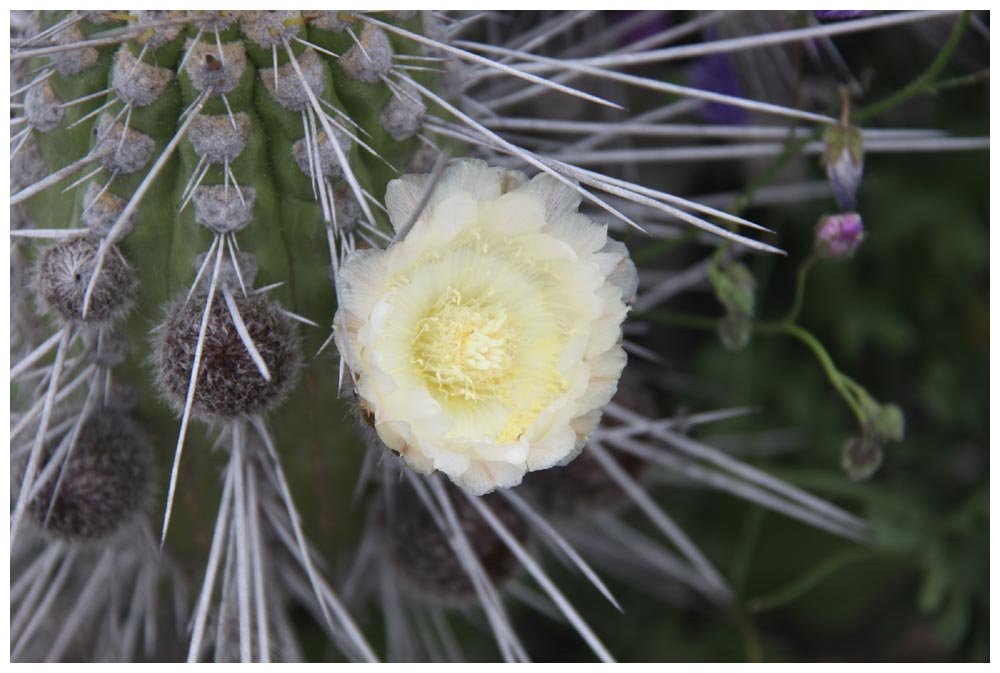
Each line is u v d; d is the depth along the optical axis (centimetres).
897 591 47
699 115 48
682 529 48
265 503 37
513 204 32
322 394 35
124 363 35
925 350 48
